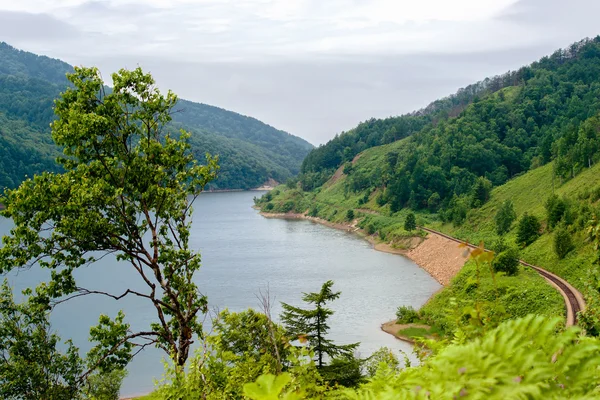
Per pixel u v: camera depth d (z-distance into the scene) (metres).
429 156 161.75
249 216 193.00
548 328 2.27
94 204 16.23
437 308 56.78
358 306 62.50
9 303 17.58
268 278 78.94
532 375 1.99
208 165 18.34
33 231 15.72
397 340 49.19
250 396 2.01
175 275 17.56
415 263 93.12
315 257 99.69
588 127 107.38
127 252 17.08
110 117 16.97
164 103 17.83
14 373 17.02
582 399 1.95
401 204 148.88
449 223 113.81
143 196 16.83
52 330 55.25
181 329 17.17
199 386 10.02
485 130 181.25
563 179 98.81
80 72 16.94
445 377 2.19
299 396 2.08
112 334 17.16
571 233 62.56
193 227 155.88
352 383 19.55
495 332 2.33
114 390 27.05
